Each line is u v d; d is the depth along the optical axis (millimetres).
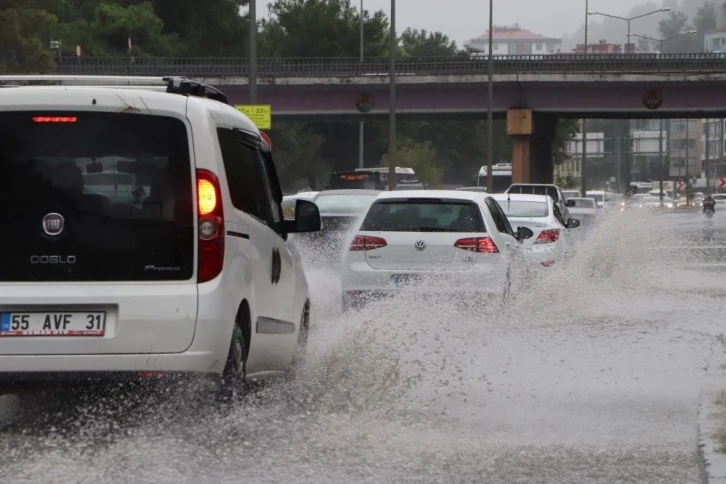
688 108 98812
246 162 12266
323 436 11148
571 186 181750
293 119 105625
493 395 13422
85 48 119812
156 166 10766
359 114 101188
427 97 100250
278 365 13031
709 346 18016
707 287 29859
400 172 116375
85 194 10695
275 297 12656
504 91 100562
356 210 34625
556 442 11234
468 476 9820
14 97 10695
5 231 10648
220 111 11547
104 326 10531
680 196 183000
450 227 20812
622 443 11211
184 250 10695
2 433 11062
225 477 9516
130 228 10664
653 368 15594
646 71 97688
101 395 10867
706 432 11055
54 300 10508
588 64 98438
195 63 107625
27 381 10539
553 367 15477
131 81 11641
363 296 20844
